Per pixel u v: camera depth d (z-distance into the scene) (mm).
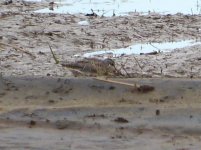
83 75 42719
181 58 48781
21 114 36906
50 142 33531
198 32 57188
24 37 54844
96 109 36750
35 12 64562
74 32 56750
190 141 33438
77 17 62344
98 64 43750
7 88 39688
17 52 50250
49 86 39500
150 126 35062
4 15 62188
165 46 52875
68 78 39938
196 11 64500
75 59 47938
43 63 47375
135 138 33844
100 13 64250
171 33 56719
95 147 32688
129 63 47281
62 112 36750
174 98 37562
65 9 66125
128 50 51844
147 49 52062
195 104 36688
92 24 59562
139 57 49188
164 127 34906
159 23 59812
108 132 34688
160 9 65500
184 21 60625
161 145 32875
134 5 67688
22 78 40375
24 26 58062
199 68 46219
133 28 58094
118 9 65812
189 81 38781
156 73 44625
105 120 35750
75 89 39094
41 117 36531
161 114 35875
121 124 35344
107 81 39281
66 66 45469
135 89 38438
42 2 70062
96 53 50812
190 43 53688
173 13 63750
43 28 57750
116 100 37875
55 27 58250
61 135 34531
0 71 44938
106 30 57500
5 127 35688
